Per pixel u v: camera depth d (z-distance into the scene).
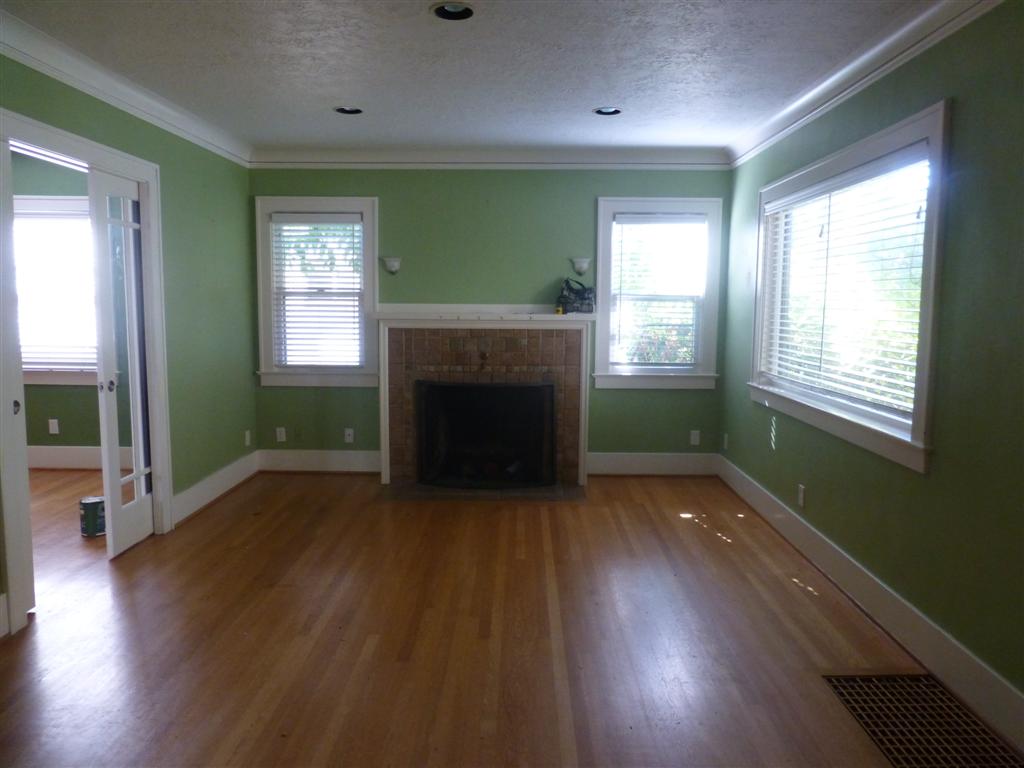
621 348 5.08
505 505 4.45
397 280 5.05
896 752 2.02
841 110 3.19
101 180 3.30
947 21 2.35
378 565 3.44
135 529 3.68
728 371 4.92
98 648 2.60
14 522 2.72
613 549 3.67
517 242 5.00
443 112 3.83
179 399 4.02
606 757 2.00
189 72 3.17
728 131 4.24
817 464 3.41
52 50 2.86
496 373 4.83
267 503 4.45
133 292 3.65
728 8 2.44
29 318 5.13
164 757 1.99
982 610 2.17
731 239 4.85
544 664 2.51
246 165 4.90
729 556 3.58
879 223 2.89
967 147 2.27
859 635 2.73
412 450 4.93
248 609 2.94
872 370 2.95
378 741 2.06
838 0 2.36
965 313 2.27
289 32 2.70
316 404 5.17
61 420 5.24
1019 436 2.02
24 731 2.10
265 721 2.16
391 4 2.43
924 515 2.49
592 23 2.59
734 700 2.28
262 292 5.06
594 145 4.67
